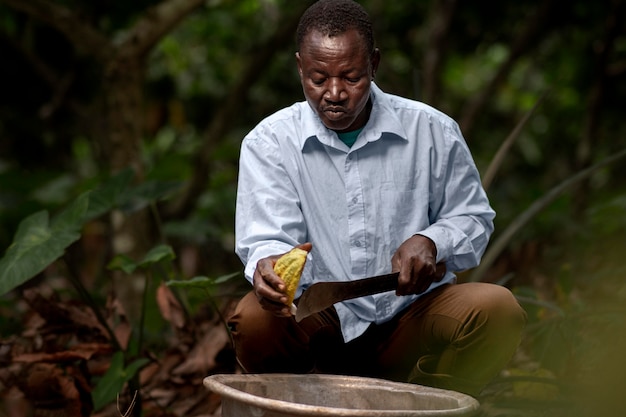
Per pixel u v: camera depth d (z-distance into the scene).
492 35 9.93
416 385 3.12
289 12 10.10
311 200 3.44
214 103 11.77
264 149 3.46
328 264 3.42
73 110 10.30
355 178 3.42
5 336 5.25
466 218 3.46
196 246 8.67
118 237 6.82
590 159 9.45
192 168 9.12
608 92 10.11
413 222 3.45
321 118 3.24
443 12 9.19
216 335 4.56
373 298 3.47
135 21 9.02
